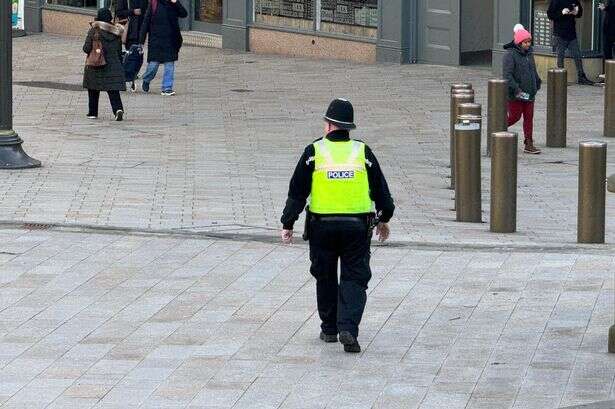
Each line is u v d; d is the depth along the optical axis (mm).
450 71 76062
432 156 53156
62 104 66125
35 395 24469
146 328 28703
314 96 68688
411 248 35719
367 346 27391
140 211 40906
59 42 94125
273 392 24625
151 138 56438
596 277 32344
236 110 64562
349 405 23844
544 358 26406
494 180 38906
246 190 45156
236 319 29359
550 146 54844
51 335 28219
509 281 32125
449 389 24672
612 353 26609
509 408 23500
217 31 91125
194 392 24625
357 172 26891
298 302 30688
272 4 86000
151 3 68938
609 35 70250
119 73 60688
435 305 30234
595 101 65750
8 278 32688
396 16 78688
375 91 69875
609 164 50531
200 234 37500
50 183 45531
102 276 32906
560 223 40812
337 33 82375
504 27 73188
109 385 25031
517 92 52125
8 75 47688
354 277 27031
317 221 26953
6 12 46656
